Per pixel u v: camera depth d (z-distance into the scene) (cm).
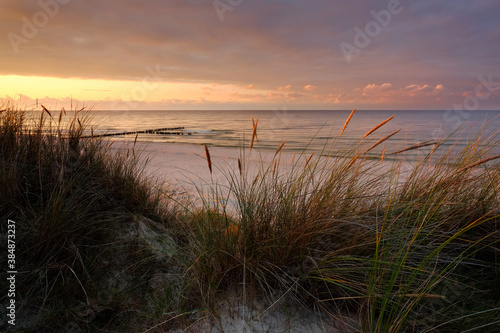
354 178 242
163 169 923
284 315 184
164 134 3816
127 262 221
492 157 208
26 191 233
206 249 218
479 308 175
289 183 238
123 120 8050
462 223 229
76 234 212
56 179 249
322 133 3569
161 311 190
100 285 199
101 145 324
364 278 189
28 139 279
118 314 186
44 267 188
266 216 220
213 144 2505
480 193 236
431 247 208
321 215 210
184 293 203
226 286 207
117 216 257
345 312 186
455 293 187
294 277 198
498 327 160
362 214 230
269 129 4531
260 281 194
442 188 231
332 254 198
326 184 226
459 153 256
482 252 217
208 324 179
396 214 221
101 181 281
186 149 1828
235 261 209
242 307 190
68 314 175
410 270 187
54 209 205
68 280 189
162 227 282
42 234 197
